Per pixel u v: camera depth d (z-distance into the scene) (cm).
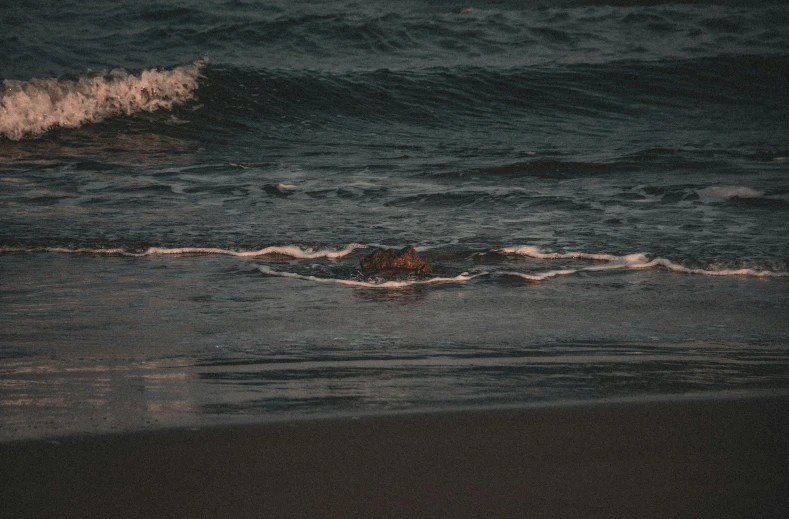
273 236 1268
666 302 959
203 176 1739
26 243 1216
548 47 3462
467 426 576
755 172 1755
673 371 710
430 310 926
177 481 492
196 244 1223
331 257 1172
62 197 1523
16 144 2095
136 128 2303
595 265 1129
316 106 2569
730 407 612
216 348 784
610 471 504
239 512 456
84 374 702
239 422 584
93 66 3091
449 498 471
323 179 1705
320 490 481
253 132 2330
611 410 607
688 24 3825
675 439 552
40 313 902
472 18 3741
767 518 450
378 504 464
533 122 2542
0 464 514
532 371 712
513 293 1000
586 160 1878
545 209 1455
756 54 3269
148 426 577
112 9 3869
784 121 2573
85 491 480
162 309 923
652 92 2870
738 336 826
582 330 848
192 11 3834
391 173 1769
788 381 680
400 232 1298
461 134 2364
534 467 511
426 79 2819
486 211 1441
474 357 757
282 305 944
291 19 3569
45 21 3656
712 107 2789
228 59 3231
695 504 464
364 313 912
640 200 1513
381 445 543
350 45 3391
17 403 627
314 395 648
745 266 1112
